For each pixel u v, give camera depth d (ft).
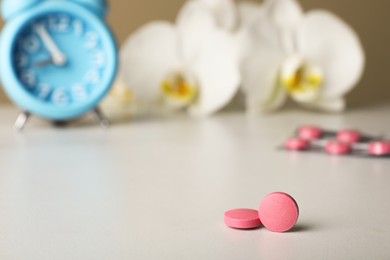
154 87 1.82
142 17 2.24
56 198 0.95
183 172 1.08
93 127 1.58
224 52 1.76
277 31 1.78
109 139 1.41
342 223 0.83
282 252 0.76
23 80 1.53
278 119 1.70
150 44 1.81
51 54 1.53
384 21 2.44
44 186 1.01
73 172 1.09
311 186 0.99
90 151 1.27
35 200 0.94
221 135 1.43
